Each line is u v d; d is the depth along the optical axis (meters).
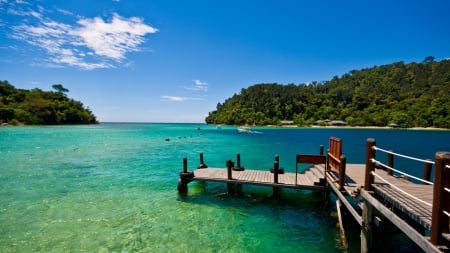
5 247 7.64
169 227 9.18
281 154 29.38
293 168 21.02
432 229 4.04
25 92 118.38
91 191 13.53
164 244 7.93
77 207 11.09
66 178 16.50
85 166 20.75
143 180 16.09
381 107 142.12
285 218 10.11
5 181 15.52
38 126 95.50
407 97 143.00
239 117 167.62
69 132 66.94
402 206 5.30
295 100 170.88
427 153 34.00
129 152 29.94
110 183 15.27
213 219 9.96
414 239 4.53
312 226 9.38
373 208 7.08
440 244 3.94
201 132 83.69
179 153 29.62
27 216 10.03
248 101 182.88
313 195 12.88
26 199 12.11
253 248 7.75
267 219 9.99
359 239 8.36
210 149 34.28
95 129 92.06
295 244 8.02
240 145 40.62
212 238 8.38
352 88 187.75
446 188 3.90
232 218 10.06
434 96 129.38
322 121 150.38
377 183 7.25
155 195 12.91
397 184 7.31
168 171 18.98
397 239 8.16
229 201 12.05
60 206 11.20
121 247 7.71
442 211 3.93
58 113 112.62
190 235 8.57
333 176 10.65
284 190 13.81
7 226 9.11
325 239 8.37
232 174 13.68
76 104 137.25
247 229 9.09
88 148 33.19
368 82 190.75
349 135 75.44
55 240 8.11
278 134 77.06
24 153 27.39
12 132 60.81
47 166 20.55
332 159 10.64
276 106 167.50
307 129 121.25
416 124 118.44
